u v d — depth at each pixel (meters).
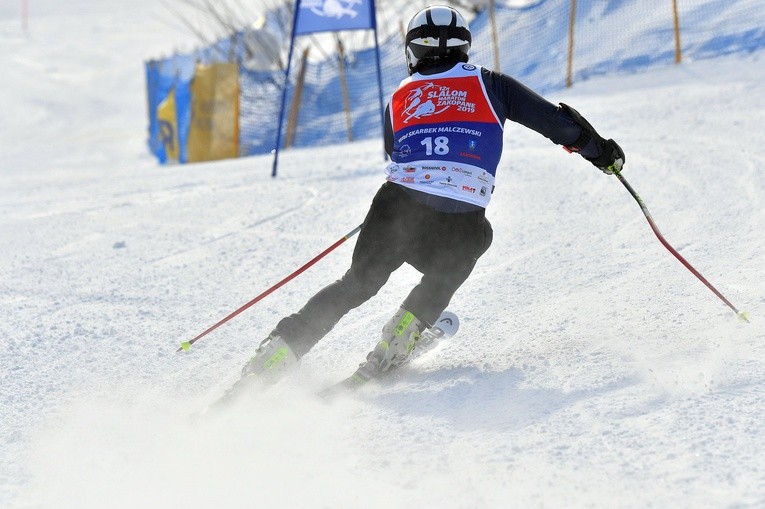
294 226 25.28
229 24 97.44
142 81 108.56
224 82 60.16
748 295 13.99
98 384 13.12
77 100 99.94
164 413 11.65
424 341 12.88
